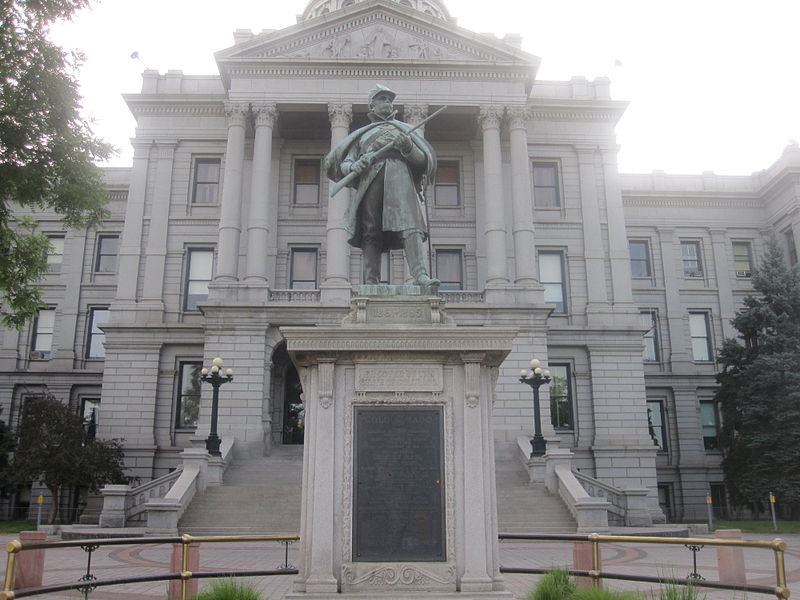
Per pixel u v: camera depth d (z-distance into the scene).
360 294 8.25
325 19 38.47
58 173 21.69
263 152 37.12
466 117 39.62
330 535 7.01
